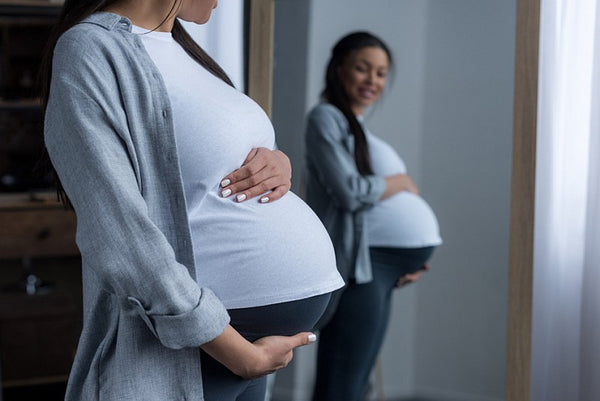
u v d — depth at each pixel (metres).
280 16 1.82
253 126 1.05
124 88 0.93
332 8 1.87
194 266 0.96
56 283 2.44
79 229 0.90
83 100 0.89
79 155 0.88
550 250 1.97
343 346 1.96
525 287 1.83
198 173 0.99
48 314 2.26
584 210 1.98
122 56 0.94
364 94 1.92
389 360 2.00
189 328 0.89
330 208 1.92
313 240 1.08
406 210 1.97
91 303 1.01
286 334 1.07
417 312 1.99
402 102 1.95
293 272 1.04
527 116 1.80
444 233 1.97
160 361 0.95
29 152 2.47
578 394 2.02
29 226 2.28
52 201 2.30
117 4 1.02
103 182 0.87
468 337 1.97
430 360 2.00
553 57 1.92
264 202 1.05
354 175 1.92
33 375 2.27
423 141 1.97
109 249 0.87
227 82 1.20
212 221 0.99
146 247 0.87
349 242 1.94
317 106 1.88
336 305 1.96
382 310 1.98
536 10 1.78
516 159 1.82
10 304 2.28
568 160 1.96
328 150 1.90
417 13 1.93
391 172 1.95
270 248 1.02
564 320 2.01
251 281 1.01
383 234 1.96
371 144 1.94
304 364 1.95
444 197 1.97
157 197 0.95
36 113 2.46
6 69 2.42
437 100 1.95
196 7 1.06
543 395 2.02
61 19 1.05
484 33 1.92
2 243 2.26
